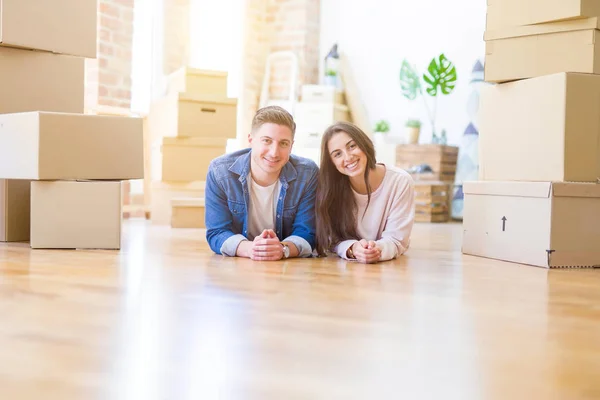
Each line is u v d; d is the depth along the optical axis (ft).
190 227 13.19
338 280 6.42
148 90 17.07
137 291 5.65
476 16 17.66
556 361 3.72
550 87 8.08
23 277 6.32
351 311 4.97
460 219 17.78
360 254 7.70
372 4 19.16
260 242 7.73
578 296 5.83
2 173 8.92
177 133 13.91
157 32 17.39
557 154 7.98
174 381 3.26
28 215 9.70
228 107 14.43
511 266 7.84
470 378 3.38
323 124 18.21
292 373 3.41
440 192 17.22
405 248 8.33
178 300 5.27
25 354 3.68
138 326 4.37
